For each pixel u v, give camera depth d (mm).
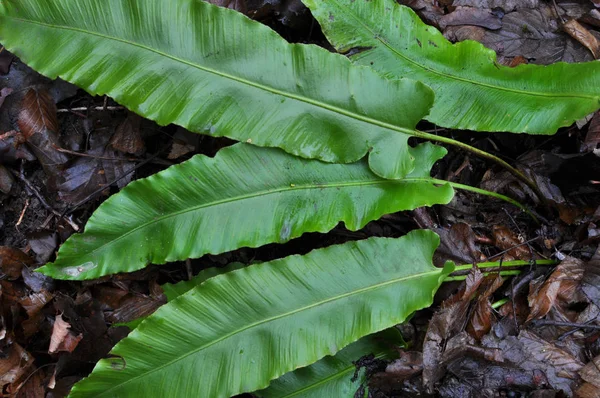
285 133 458
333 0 474
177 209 458
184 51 447
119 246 456
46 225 523
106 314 515
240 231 461
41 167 528
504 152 540
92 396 440
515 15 533
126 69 444
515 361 488
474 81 488
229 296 452
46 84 517
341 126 461
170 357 446
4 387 496
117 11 439
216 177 459
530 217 530
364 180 474
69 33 438
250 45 449
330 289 458
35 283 511
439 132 539
